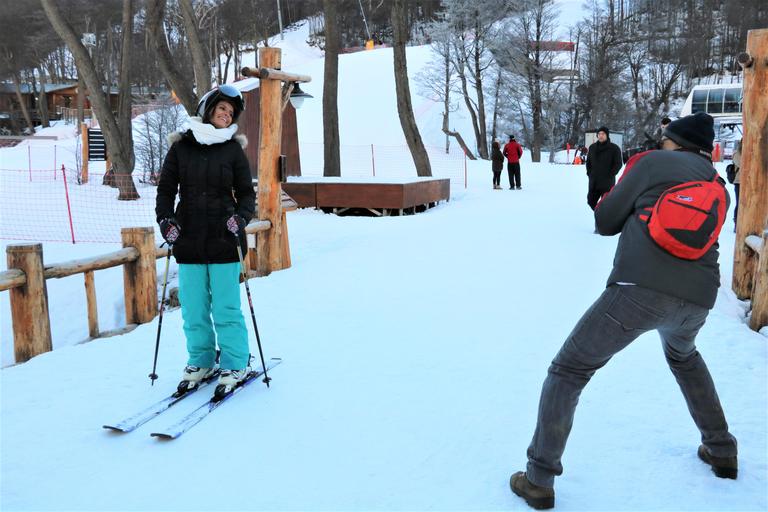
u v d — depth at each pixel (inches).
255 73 281.3
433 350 187.3
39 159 1186.6
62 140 1592.0
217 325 157.1
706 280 102.0
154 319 228.5
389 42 3398.1
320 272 301.4
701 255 100.7
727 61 2942.9
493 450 126.6
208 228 152.4
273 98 297.3
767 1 2738.7
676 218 98.9
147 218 631.2
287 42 3528.5
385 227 470.3
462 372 169.5
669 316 100.9
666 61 2551.7
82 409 146.3
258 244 303.1
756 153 239.5
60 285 394.6
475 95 1863.9
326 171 737.6
